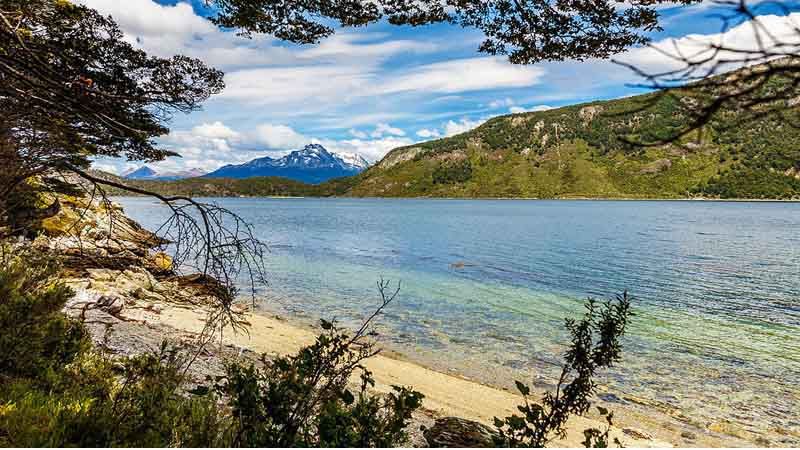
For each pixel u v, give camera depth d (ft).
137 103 20.36
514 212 447.83
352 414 14.52
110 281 55.52
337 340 16.31
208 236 22.17
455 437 23.84
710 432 36.86
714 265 125.08
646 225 269.64
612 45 23.16
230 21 25.89
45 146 20.52
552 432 33.83
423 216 379.14
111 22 21.93
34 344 19.42
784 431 37.24
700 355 55.06
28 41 17.93
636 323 69.46
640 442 34.22
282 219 329.93
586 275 109.70
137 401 17.20
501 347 56.70
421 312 73.51
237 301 75.97
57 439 14.92
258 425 14.71
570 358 17.01
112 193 26.63
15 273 20.20
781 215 365.61
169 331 45.57
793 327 67.51
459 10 24.38
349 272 110.01
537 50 24.36
